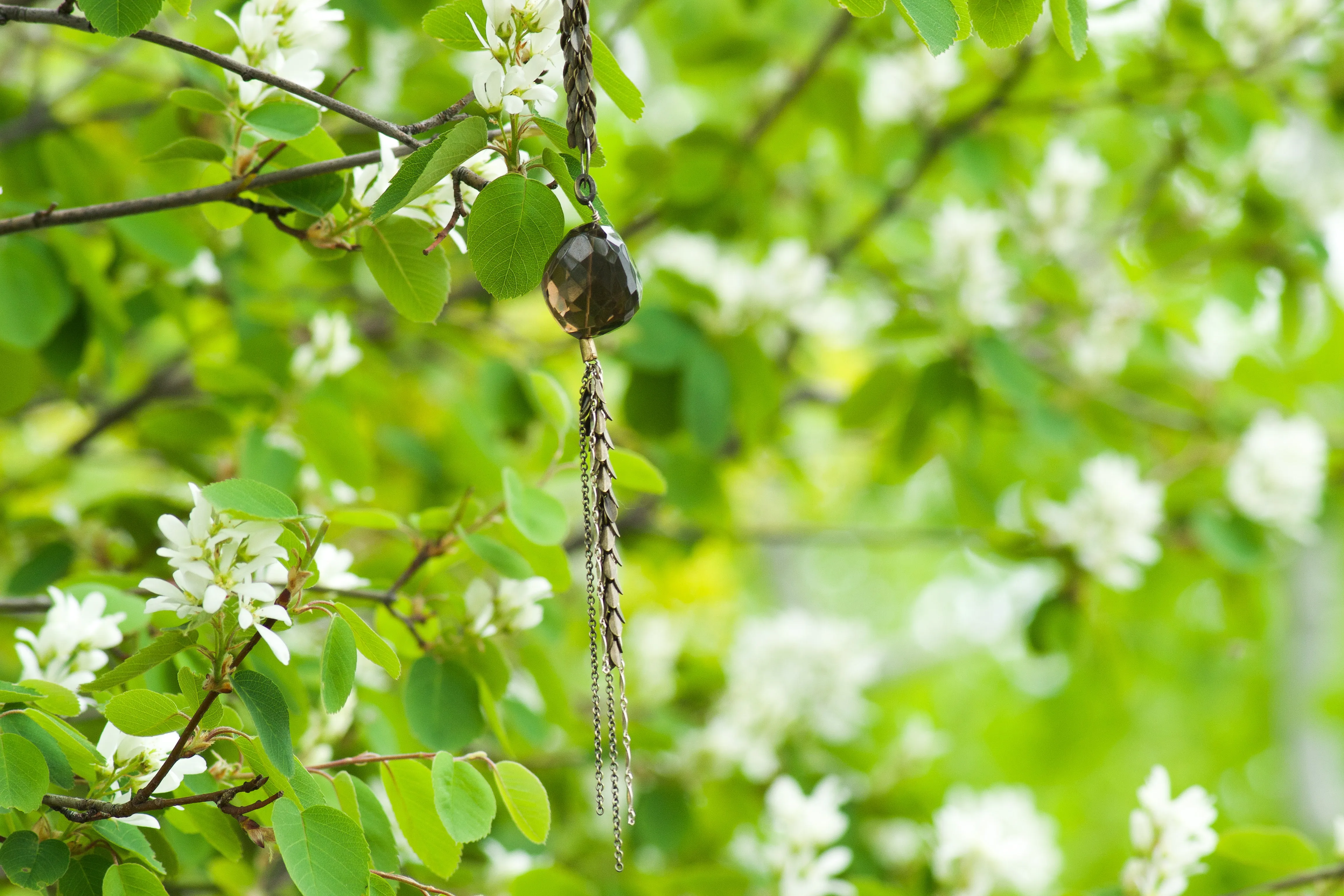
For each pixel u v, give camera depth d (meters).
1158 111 2.89
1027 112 2.87
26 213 1.75
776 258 2.69
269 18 1.60
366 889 1.53
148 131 1.91
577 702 2.75
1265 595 3.18
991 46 1.56
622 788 2.51
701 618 4.61
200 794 1.56
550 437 1.81
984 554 2.94
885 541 3.07
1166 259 3.14
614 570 1.51
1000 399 3.10
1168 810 1.71
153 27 1.83
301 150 1.61
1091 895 1.71
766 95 3.23
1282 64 2.86
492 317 2.77
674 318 2.57
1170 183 3.21
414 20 2.32
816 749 2.93
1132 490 2.63
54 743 1.54
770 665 2.87
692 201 2.69
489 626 1.66
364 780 1.70
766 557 5.79
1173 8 2.65
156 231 1.91
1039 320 3.35
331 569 1.63
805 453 3.72
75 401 2.06
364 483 1.96
